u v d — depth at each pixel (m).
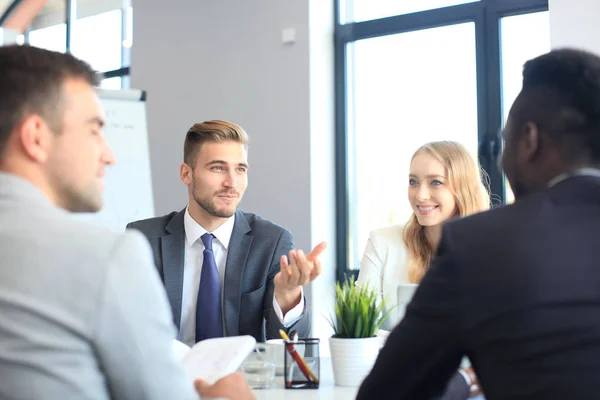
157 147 5.34
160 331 1.10
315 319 4.61
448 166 2.87
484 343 1.05
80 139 1.20
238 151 2.68
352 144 4.87
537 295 1.02
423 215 2.89
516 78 4.27
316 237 4.67
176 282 2.60
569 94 1.13
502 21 4.32
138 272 1.08
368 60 4.82
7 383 1.02
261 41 4.88
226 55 5.04
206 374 1.57
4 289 1.05
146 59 5.46
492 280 1.05
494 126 4.31
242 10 4.96
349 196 4.85
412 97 4.65
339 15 4.86
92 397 1.05
